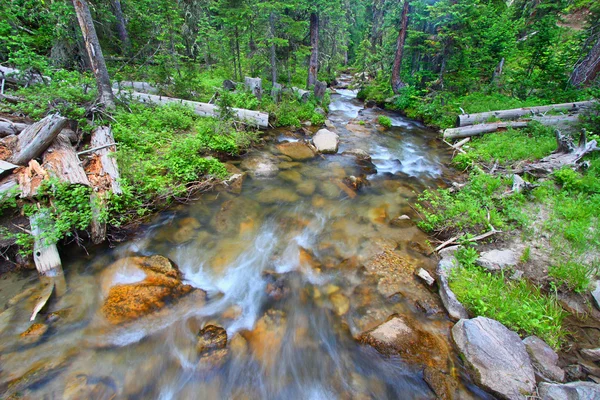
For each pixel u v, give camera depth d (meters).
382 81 22.25
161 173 7.47
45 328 4.17
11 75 9.20
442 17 15.85
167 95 12.70
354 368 3.96
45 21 12.56
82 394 3.50
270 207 7.57
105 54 15.15
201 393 3.65
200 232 6.44
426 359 3.96
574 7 24.44
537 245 5.82
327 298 5.01
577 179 7.57
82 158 6.85
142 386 3.66
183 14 21.98
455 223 6.48
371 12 34.06
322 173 9.46
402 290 5.10
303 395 3.68
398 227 6.89
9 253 5.08
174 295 4.84
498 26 16.98
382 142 12.69
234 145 9.62
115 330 4.24
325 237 6.54
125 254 5.58
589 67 15.09
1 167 5.61
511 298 4.64
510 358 3.71
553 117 11.66
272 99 14.16
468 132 12.18
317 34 16.53
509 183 7.96
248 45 18.17
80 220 5.52
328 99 18.61
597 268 5.01
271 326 4.51
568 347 4.02
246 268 5.59
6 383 3.53
